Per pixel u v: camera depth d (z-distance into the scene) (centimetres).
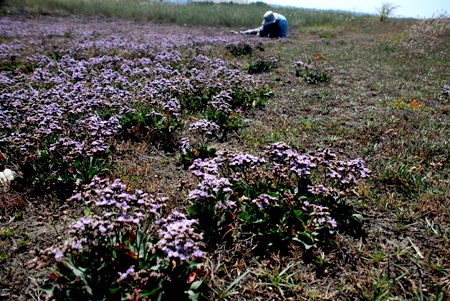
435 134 450
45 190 332
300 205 288
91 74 722
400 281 228
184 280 206
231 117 523
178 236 197
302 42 1426
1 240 269
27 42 1113
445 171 358
